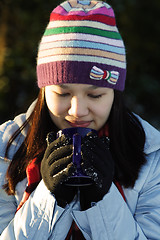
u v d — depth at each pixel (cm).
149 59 646
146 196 171
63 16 158
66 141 150
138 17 657
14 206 177
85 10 160
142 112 556
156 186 171
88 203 156
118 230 153
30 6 586
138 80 612
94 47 154
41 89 172
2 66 544
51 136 159
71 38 154
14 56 555
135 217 168
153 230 163
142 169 173
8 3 575
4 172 179
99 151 150
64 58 153
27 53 563
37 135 175
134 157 174
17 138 182
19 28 571
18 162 176
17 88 541
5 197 177
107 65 157
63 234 158
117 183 170
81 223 155
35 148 175
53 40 158
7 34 562
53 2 579
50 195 154
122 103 175
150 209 167
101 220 152
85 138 149
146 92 595
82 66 152
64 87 153
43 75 162
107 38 158
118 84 163
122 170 171
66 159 148
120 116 174
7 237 158
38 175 169
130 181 169
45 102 173
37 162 171
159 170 174
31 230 155
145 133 183
